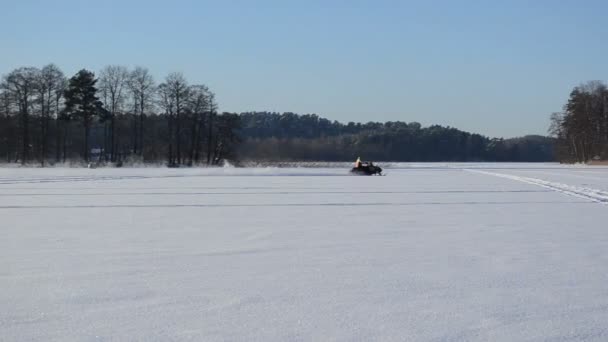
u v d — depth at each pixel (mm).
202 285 9484
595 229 16141
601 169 75062
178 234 15047
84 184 36594
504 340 6961
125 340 6898
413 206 22891
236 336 7047
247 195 28234
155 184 37094
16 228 16188
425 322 7613
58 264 11117
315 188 33750
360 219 18422
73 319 7688
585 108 114500
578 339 6988
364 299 8680
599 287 9430
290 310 8117
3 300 8586
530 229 16125
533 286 9484
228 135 90875
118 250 12656
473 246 13227
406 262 11359
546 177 49562
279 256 11969
